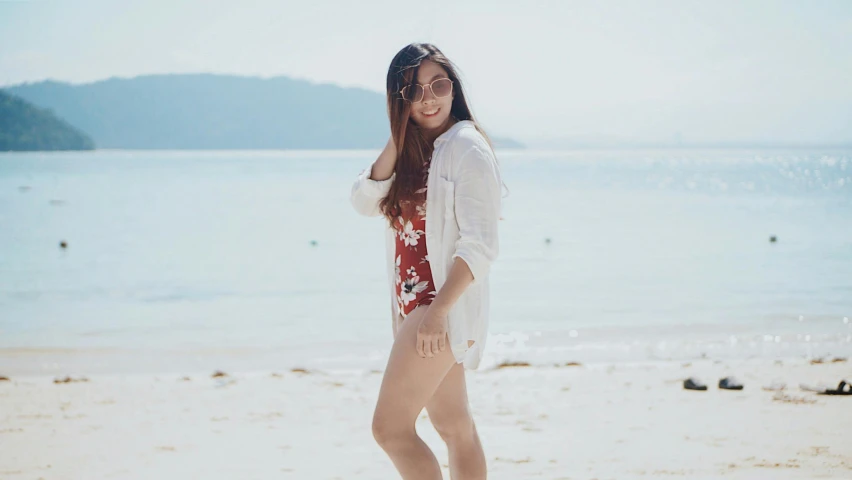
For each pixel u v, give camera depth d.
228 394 5.23
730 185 48.31
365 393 5.23
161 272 12.51
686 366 6.01
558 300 9.49
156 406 4.91
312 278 11.67
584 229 19.23
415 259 2.35
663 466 3.56
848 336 7.33
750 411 4.58
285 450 3.95
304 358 6.62
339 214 24.78
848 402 4.77
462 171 2.22
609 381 5.48
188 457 3.85
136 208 27.83
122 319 8.54
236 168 78.81
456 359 2.24
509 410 4.70
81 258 14.48
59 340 7.39
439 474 2.26
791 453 3.73
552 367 6.01
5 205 29.67
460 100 2.47
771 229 19.14
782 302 9.26
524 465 3.62
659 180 55.16
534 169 78.62
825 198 33.94
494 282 11.01
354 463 3.72
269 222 22.02
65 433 4.30
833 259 13.28
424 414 4.66
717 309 8.84
